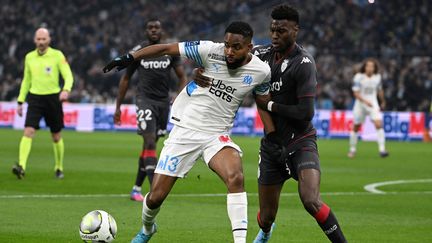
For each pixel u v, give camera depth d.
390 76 93.44
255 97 20.84
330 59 98.19
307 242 23.41
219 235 24.28
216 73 20.03
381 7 106.06
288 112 20.30
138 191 32.41
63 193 34.12
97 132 83.38
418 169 49.06
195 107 20.30
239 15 110.62
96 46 110.19
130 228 25.17
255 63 20.06
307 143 20.69
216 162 19.92
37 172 42.25
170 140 20.45
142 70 33.19
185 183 38.75
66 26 114.88
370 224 27.09
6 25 115.94
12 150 56.56
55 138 39.97
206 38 110.00
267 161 21.05
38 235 23.45
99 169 44.75
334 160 55.00
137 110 33.06
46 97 39.62
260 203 21.47
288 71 20.50
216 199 33.12
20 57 111.12
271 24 20.45
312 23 106.44
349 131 80.62
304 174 20.02
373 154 61.00
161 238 23.58
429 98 91.56
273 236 24.31
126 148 60.72
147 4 115.75
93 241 19.53
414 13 104.75
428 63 95.56
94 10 116.50
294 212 29.61
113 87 101.50
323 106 91.44
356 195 35.59
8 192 33.97
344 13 106.44
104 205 30.50
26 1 118.50
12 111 87.94
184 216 28.06
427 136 79.38
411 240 24.00
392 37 102.75
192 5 114.62
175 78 90.88
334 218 19.47
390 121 80.69
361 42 103.06
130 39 110.19
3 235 23.31
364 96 57.75
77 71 105.81
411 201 33.72
